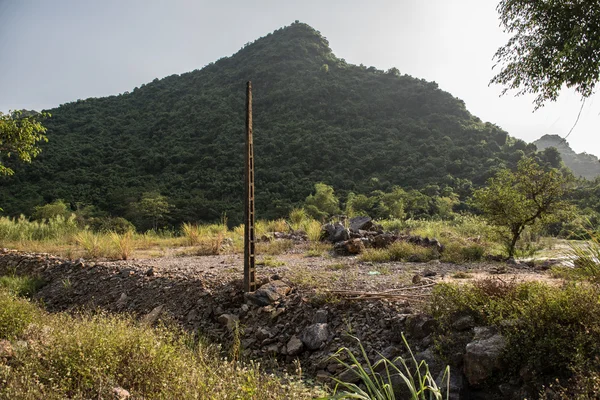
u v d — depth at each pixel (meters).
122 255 11.02
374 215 50.72
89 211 49.94
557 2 7.39
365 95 132.00
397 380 4.14
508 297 4.43
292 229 16.67
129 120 113.88
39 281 9.33
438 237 14.09
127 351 3.73
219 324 6.17
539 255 10.72
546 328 3.71
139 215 52.69
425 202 51.62
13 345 3.91
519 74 8.12
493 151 85.56
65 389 3.01
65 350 3.55
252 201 6.56
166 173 79.88
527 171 10.34
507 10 8.16
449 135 101.38
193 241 15.12
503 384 3.65
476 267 8.60
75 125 105.62
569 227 9.54
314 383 4.51
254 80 148.25
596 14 6.95
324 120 117.06
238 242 13.84
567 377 3.40
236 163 83.12
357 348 4.93
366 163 86.81
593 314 3.56
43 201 53.41
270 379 3.84
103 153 85.00
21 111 12.12
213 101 124.69
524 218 10.19
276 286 6.48
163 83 152.12
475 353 3.83
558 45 7.52
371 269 8.45
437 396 2.87
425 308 5.08
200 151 91.44
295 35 175.75
